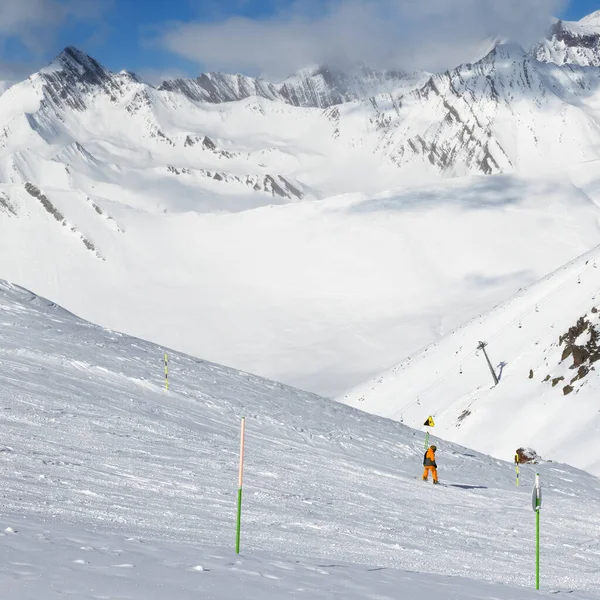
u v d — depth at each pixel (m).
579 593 13.11
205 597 7.41
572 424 63.69
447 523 20.11
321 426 33.03
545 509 25.00
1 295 44.09
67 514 13.02
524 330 96.25
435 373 100.75
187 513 15.51
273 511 17.52
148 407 28.77
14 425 21.64
